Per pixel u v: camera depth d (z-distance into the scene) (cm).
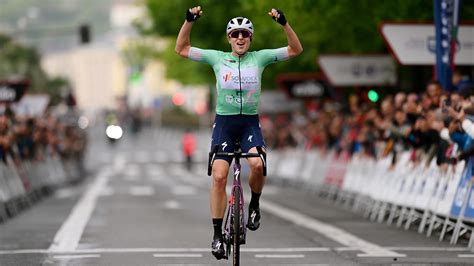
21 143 5275
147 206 4859
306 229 3538
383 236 3272
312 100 7281
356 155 4731
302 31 5775
